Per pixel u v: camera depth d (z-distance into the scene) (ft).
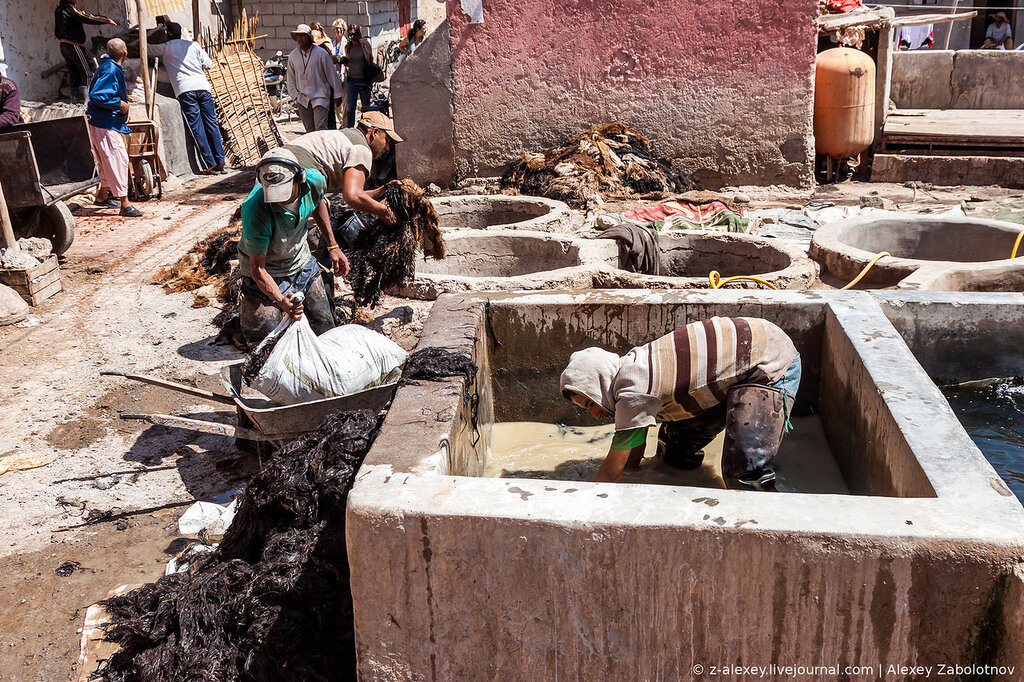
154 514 14.25
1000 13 60.29
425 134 35.63
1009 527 7.61
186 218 34.09
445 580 8.37
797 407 13.96
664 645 8.27
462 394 11.16
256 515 11.55
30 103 44.86
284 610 10.09
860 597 7.74
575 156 32.30
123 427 17.25
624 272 20.80
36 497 14.79
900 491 9.45
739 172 34.22
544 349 14.26
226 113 46.21
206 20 59.57
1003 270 19.47
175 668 10.00
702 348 11.17
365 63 48.67
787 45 32.48
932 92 42.29
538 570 8.18
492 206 29.12
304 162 17.30
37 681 10.75
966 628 7.69
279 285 16.49
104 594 12.29
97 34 49.34
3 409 18.03
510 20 33.86
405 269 20.07
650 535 7.90
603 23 33.47
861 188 33.86
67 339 21.97
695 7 32.63
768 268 23.06
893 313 14.01
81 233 32.04
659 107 34.09
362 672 8.89
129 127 36.83
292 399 13.94
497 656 8.59
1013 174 32.83
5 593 12.37
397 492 8.50
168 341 21.66
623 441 11.00
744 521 7.82
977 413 14.12
